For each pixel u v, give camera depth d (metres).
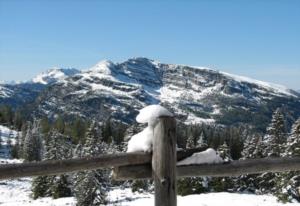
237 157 93.31
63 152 51.62
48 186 48.75
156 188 4.68
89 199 37.81
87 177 38.00
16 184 65.75
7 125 157.38
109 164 4.62
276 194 35.59
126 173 4.75
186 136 96.06
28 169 4.28
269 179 43.75
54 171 4.39
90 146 42.09
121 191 50.56
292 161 5.32
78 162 4.49
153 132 4.74
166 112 4.75
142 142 4.79
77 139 106.88
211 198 34.09
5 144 126.50
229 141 96.62
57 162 4.41
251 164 5.18
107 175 40.34
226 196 35.31
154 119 4.71
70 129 119.44
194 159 5.00
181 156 5.00
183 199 33.78
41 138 101.94
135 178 4.80
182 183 41.72
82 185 38.16
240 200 33.72
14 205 43.81
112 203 39.59
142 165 4.82
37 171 4.32
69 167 4.45
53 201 43.66
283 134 45.62
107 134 108.06
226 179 43.88
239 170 5.15
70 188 47.34
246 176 45.47
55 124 127.75
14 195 56.19
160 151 4.67
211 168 5.04
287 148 36.19
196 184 41.94
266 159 5.25
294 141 35.69
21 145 108.75
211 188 43.38
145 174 4.82
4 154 113.50
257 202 33.06
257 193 44.09
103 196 38.44
